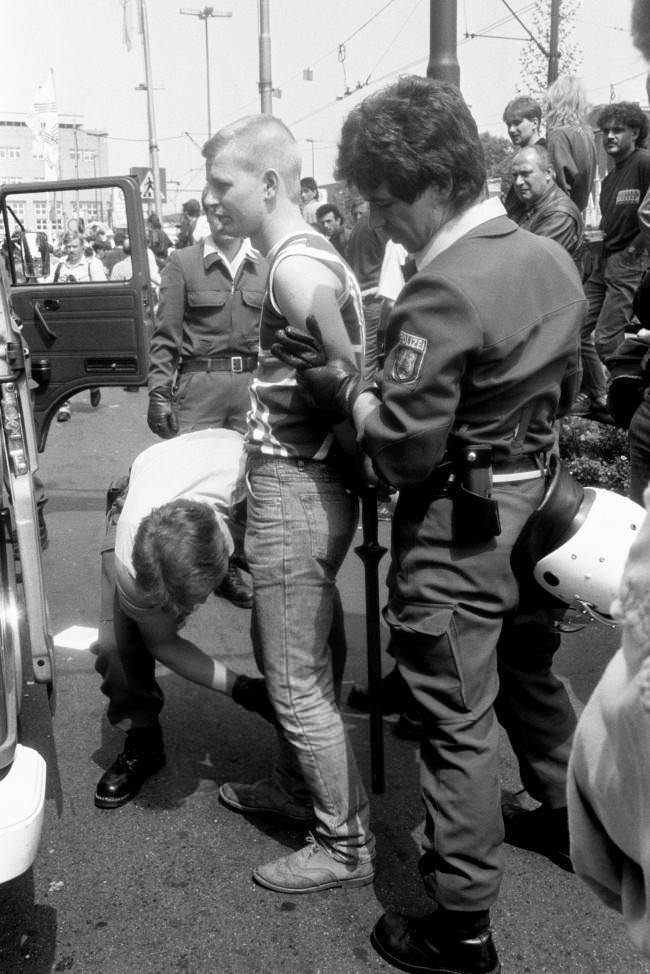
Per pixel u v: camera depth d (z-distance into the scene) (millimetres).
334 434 2352
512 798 2893
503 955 2311
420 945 2230
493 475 2078
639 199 5418
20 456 2562
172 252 4699
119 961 2318
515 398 2031
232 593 4355
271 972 2271
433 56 4730
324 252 2340
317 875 2506
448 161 1972
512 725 2512
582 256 5469
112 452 7980
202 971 2281
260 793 2848
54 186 5387
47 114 22594
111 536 2949
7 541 2678
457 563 2088
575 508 2066
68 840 2770
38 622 2584
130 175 5273
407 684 2178
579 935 2369
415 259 2164
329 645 2688
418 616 2127
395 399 1987
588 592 2045
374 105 2012
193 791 2994
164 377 4715
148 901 2518
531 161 4906
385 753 3158
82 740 3311
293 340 2211
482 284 1951
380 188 2035
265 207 2416
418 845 2699
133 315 5375
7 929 2424
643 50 799
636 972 2258
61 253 13555
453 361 1935
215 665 2781
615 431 5613
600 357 5695
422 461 1990
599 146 6852
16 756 2082
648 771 938
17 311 5438
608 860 1107
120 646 2896
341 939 2367
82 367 5488
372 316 5840
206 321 4613
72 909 2494
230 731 3342
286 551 2383
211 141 2441
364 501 2500
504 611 2137
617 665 987
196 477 2664
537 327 2008
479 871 2115
